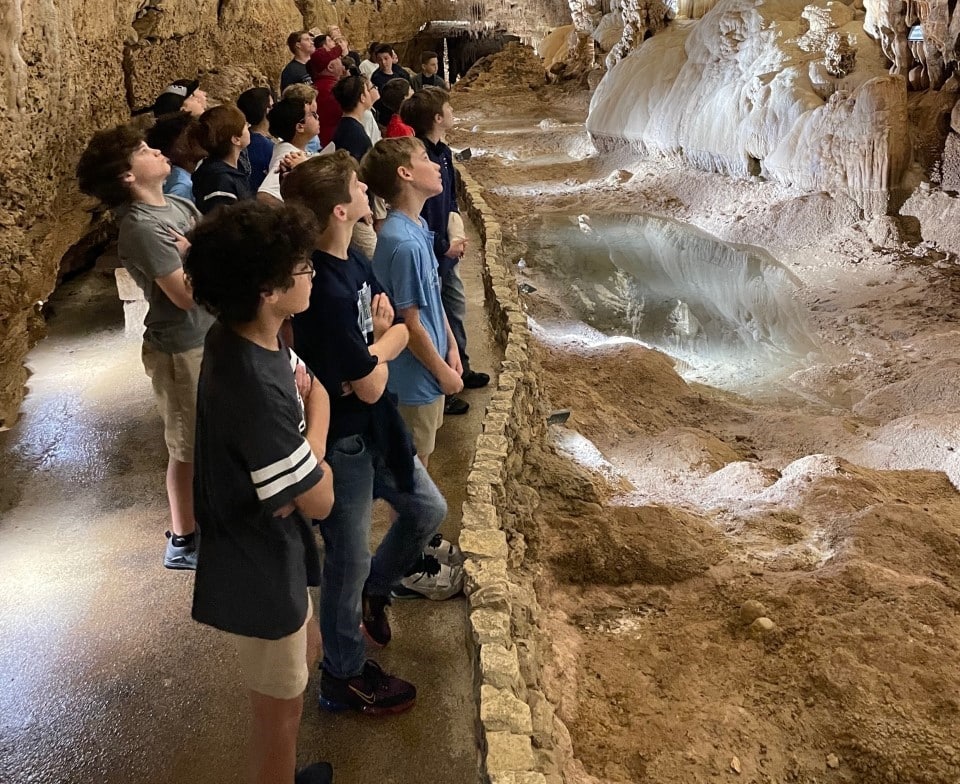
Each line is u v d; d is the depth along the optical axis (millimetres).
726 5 15102
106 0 7477
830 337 10320
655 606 4777
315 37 8477
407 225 3492
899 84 11812
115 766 2949
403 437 2971
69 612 3686
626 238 14133
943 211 11469
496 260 8297
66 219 6426
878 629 4367
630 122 16969
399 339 3029
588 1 24141
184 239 3512
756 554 5336
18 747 3010
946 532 5535
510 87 26047
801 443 7887
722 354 10203
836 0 14094
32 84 5555
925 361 9125
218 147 4340
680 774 3541
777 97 13398
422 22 28359
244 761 2975
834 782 3613
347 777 2930
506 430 4770
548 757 3000
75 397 5543
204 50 10516
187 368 3629
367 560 2982
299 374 2443
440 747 3059
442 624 3680
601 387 8734
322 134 7379
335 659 3061
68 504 4473
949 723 3795
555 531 5176
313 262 2701
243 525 2225
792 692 4023
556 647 4207
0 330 5203
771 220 13148
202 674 3365
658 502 5945
